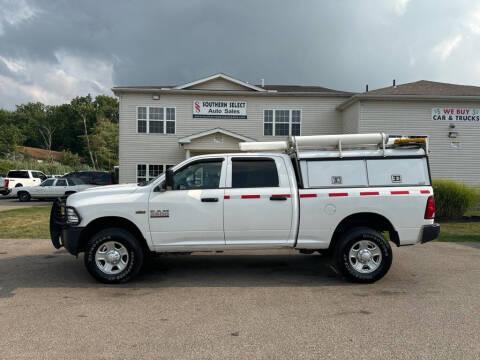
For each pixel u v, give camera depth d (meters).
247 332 3.59
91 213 5.21
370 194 5.31
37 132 83.31
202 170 5.47
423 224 5.33
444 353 3.16
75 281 5.40
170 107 19.47
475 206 13.17
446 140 17.11
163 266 6.36
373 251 5.30
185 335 3.52
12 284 5.25
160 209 5.26
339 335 3.52
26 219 11.91
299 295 4.76
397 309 4.22
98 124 61.75
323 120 19.69
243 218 5.30
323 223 5.34
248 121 19.67
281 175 5.43
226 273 5.89
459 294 4.79
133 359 3.05
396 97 16.78
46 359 3.05
